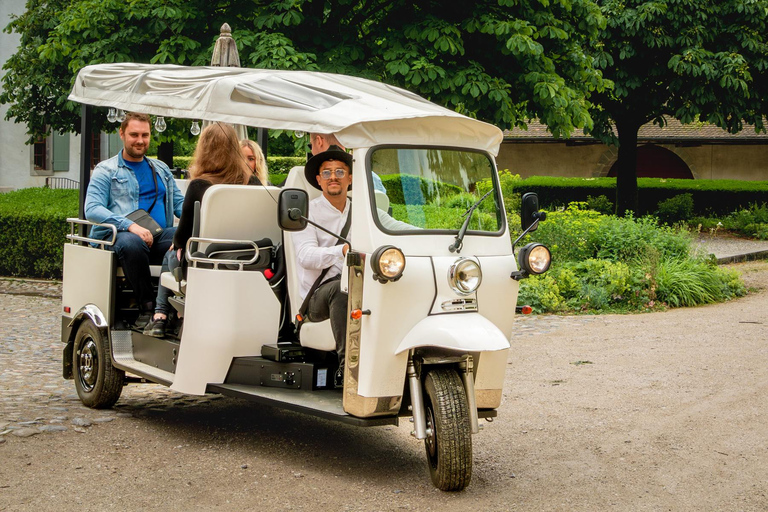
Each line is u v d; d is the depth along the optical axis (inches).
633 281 481.7
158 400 274.1
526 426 245.0
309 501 180.4
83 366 263.1
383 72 546.9
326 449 220.5
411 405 187.3
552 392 285.4
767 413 256.2
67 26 569.0
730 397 275.9
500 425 246.4
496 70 564.1
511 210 730.2
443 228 196.4
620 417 253.8
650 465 209.3
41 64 792.3
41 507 171.8
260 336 215.5
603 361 333.1
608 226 545.0
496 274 197.2
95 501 176.4
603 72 881.5
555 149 1316.4
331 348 203.0
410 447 224.5
